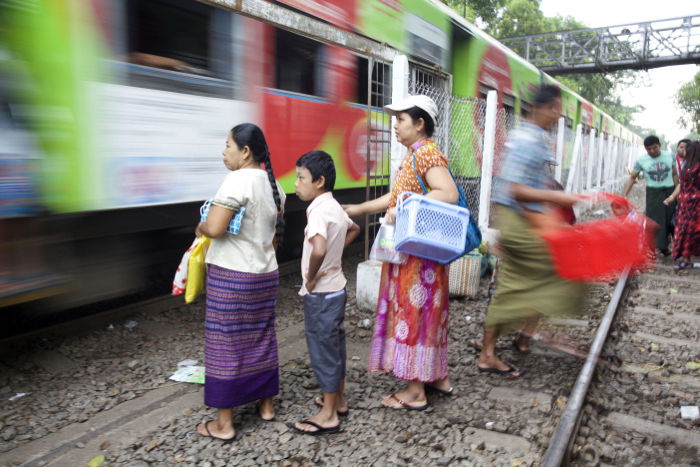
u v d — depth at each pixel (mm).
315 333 2691
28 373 3463
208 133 4254
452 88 7957
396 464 2475
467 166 7164
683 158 6902
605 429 2883
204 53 4176
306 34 4570
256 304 2623
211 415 2955
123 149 3590
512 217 3146
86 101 3334
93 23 3342
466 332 4336
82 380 3400
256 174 2557
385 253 2838
